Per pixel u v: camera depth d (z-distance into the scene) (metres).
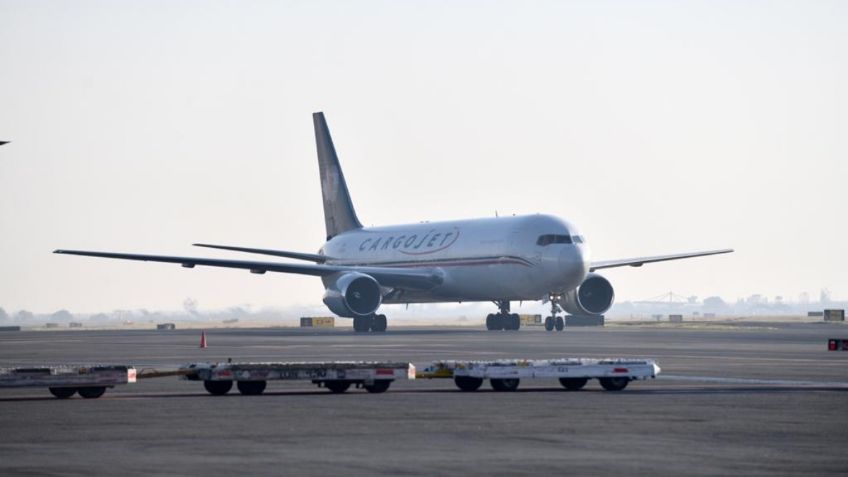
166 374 90.56
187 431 65.62
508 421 69.75
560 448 58.66
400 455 56.47
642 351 151.62
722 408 76.62
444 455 56.41
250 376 88.06
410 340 197.62
